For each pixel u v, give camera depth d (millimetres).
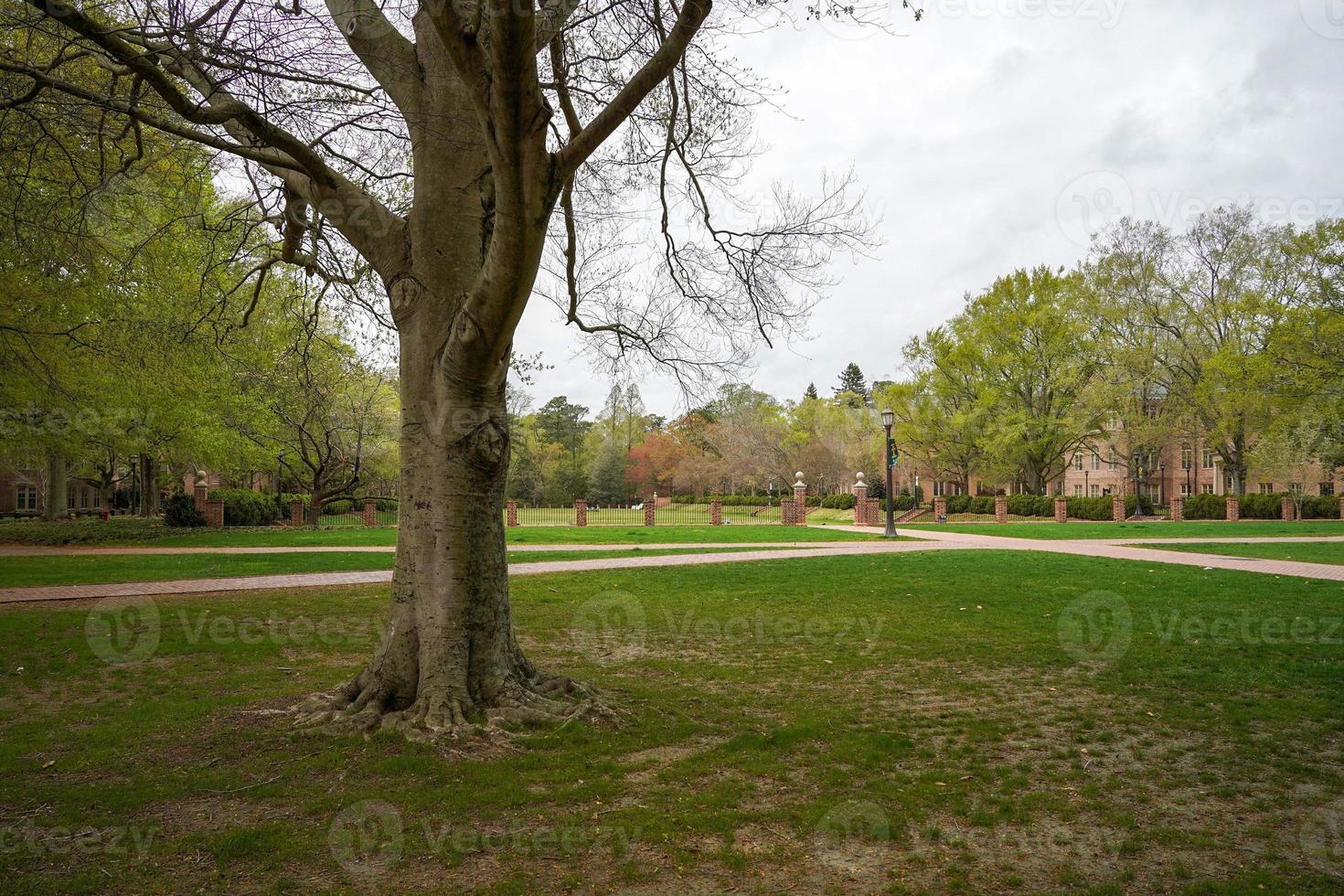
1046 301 38812
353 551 18250
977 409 39562
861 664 7340
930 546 21328
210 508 26906
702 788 4129
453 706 4914
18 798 3920
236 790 4008
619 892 3041
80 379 18469
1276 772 4500
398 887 3068
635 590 12211
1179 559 16562
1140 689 6355
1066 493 61281
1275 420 32094
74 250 10742
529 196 4117
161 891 3027
